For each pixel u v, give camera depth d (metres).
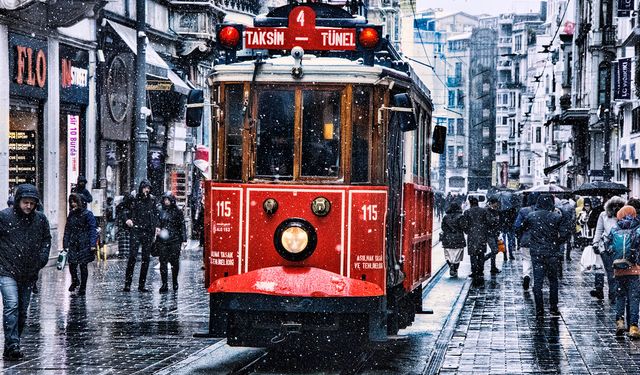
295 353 15.16
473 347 15.87
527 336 17.12
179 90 40.44
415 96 15.63
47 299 21.44
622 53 57.12
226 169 13.73
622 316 17.17
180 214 23.12
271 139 13.60
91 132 34.97
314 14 13.77
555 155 102.06
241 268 13.61
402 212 15.01
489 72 173.50
